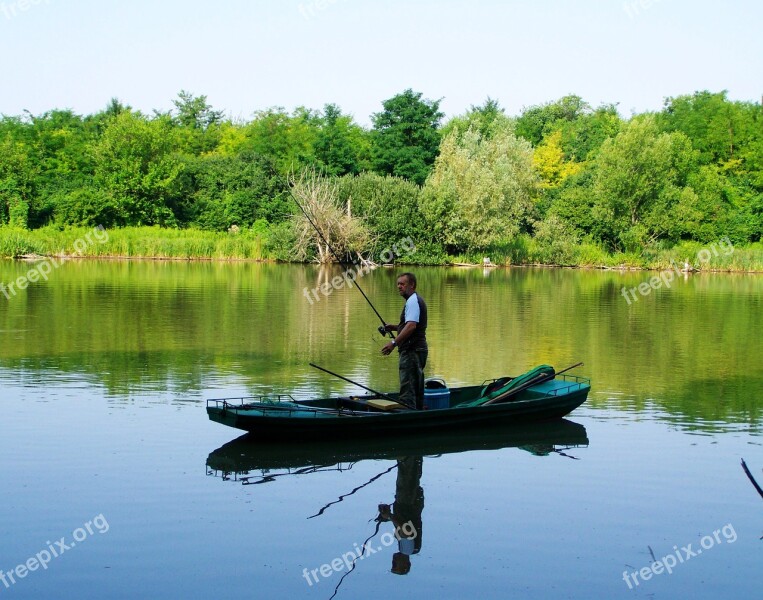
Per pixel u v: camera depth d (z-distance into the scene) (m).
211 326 19.02
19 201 49.78
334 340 17.31
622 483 8.39
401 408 10.21
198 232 51.34
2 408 10.83
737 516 7.54
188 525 7.11
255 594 5.88
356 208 46.75
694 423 10.80
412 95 62.06
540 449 9.57
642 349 16.95
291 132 71.06
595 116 84.25
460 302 26.09
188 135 74.88
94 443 9.35
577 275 42.31
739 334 19.44
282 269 40.22
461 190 48.41
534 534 7.06
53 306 22.12
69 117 71.75
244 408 9.52
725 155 67.00
